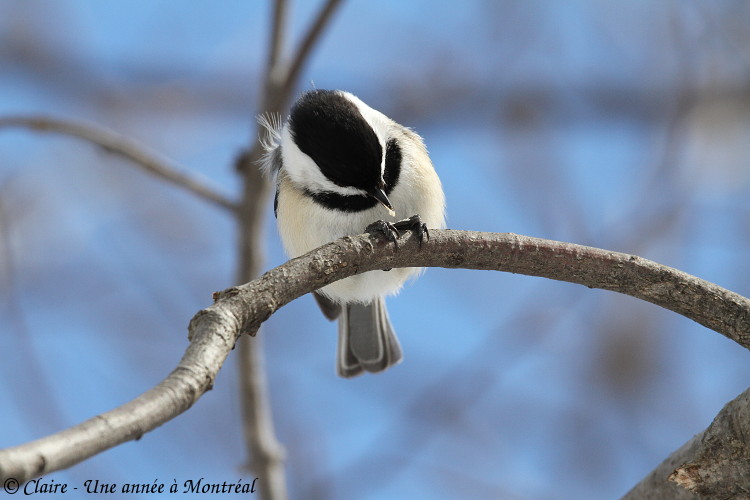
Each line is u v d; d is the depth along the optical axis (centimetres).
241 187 1085
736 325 614
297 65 1055
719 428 584
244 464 1041
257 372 1050
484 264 666
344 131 905
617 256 645
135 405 434
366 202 945
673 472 612
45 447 379
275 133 1065
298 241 995
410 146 983
